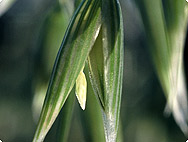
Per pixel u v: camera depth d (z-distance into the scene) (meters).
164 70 0.05
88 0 0.05
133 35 0.20
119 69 0.05
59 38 0.07
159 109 0.20
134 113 0.20
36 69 0.07
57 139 0.06
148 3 0.06
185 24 0.06
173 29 0.06
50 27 0.07
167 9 0.06
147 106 0.20
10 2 0.06
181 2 0.06
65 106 0.06
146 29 0.06
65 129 0.06
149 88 0.20
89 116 0.06
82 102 0.05
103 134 0.06
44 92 0.07
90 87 0.06
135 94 0.20
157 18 0.06
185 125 0.05
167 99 0.05
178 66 0.05
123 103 0.20
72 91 0.06
